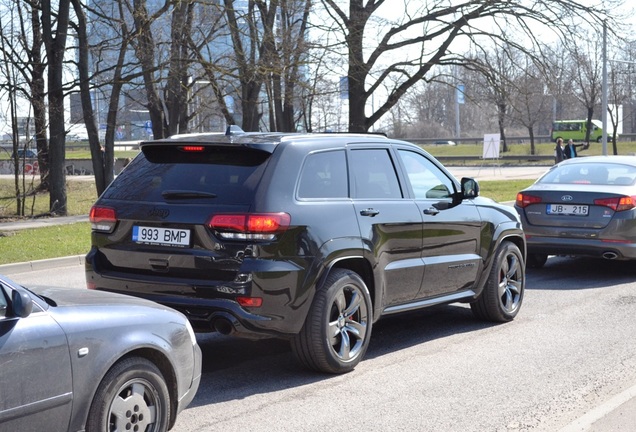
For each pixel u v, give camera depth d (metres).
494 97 28.94
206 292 5.91
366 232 6.60
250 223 5.84
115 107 25.69
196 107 29.52
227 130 6.74
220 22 26.31
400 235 6.98
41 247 15.32
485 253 8.13
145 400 4.46
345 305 6.45
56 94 24.31
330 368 6.37
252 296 5.81
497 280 8.30
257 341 7.65
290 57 25.12
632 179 11.41
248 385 6.18
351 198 6.61
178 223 6.02
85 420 4.12
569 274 11.88
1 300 3.89
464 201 7.96
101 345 4.20
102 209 6.42
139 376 4.40
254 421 5.34
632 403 5.58
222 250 5.88
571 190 11.24
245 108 28.69
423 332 8.08
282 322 5.98
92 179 40.91
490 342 7.62
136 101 28.00
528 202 11.55
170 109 27.98
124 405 4.32
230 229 5.86
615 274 11.84
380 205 6.83
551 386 6.17
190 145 6.29
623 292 10.33
